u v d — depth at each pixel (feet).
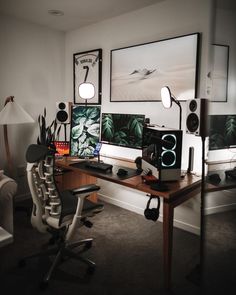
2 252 7.54
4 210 7.28
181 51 8.72
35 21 11.39
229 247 7.01
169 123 9.29
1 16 10.59
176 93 8.97
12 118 9.81
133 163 9.62
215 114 7.61
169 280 6.25
